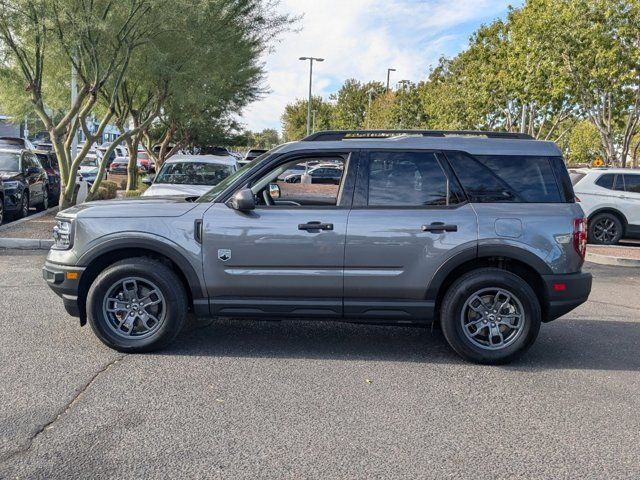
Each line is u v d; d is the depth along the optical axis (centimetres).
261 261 507
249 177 525
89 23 1163
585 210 1347
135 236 507
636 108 1975
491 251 500
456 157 517
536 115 2625
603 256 1140
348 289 509
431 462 342
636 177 1349
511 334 514
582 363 527
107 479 315
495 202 513
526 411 418
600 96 1947
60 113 2130
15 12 1157
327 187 541
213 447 353
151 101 2127
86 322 589
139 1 1188
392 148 520
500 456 351
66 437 360
